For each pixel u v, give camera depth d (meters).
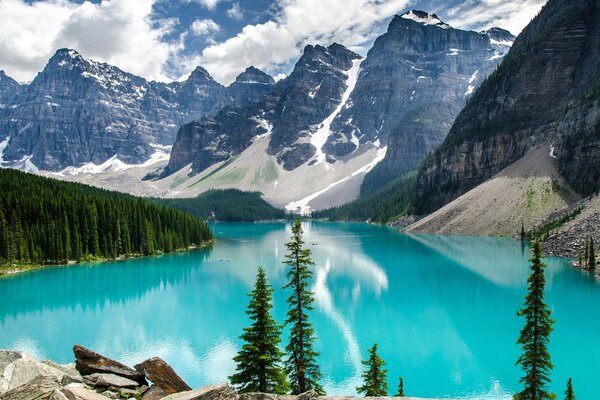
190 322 77.00
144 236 163.75
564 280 100.69
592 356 57.94
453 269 123.00
